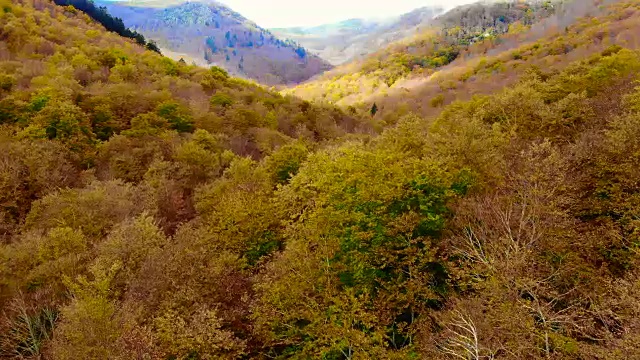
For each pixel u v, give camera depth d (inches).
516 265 493.4
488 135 918.4
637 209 591.2
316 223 719.7
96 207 1087.6
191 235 864.9
